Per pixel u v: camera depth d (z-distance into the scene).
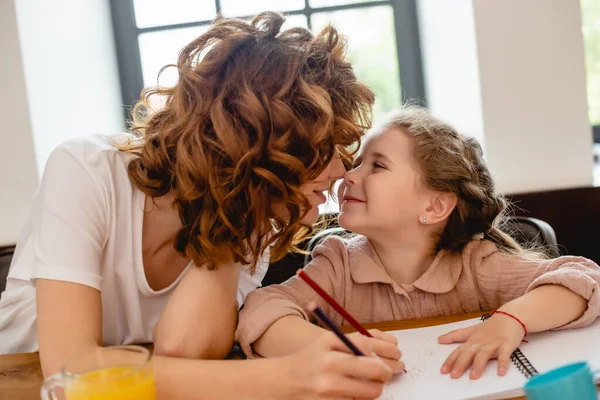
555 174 1.93
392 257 1.16
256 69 0.90
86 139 1.02
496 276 1.10
